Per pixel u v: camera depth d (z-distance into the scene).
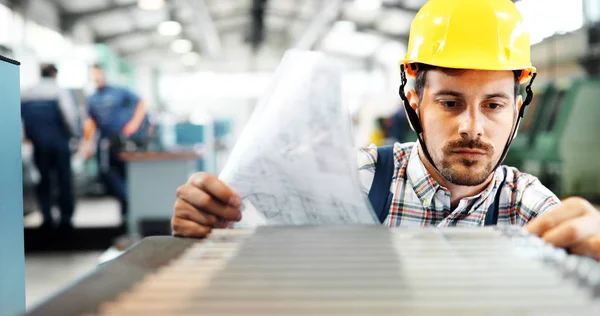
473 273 0.42
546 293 0.37
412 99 0.89
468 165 0.79
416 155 0.96
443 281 0.40
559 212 0.57
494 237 0.54
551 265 0.44
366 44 17.02
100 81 4.73
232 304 0.35
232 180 0.69
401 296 0.37
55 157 4.53
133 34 14.46
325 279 0.41
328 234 0.57
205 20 12.48
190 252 0.50
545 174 5.25
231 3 13.65
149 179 4.24
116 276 0.43
